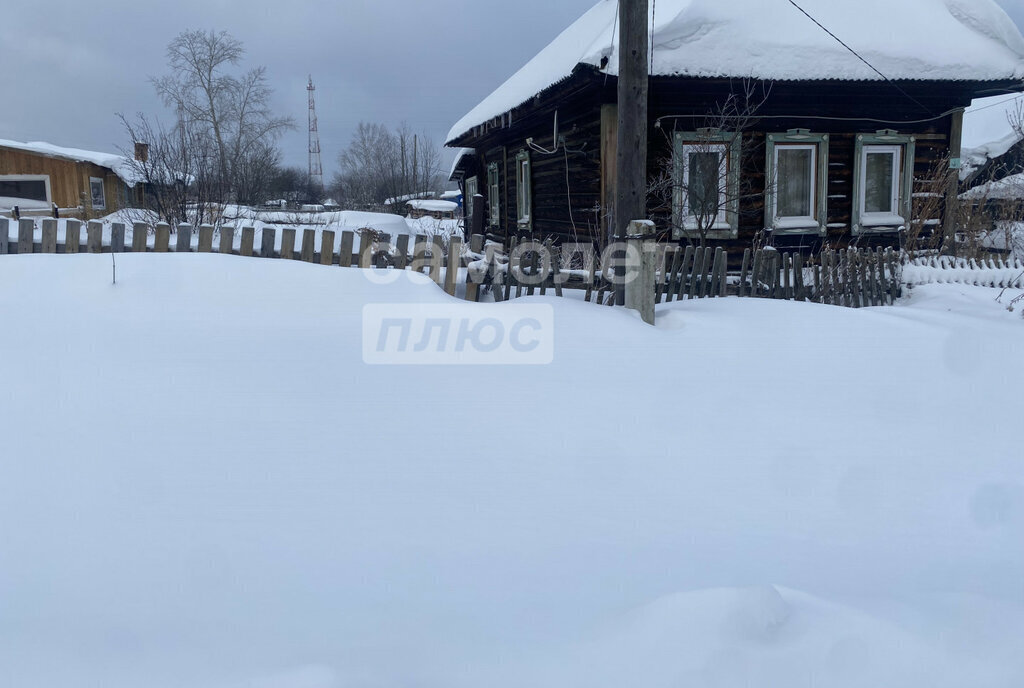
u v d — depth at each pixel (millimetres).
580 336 5402
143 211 10227
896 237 11500
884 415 4594
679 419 4344
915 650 2260
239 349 4789
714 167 10039
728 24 10102
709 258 7613
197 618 2420
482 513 3213
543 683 2139
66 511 3000
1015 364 5648
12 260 5824
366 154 69562
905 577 2889
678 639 2297
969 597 2652
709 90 10352
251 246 6359
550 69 11789
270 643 2307
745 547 3076
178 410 3953
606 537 3090
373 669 2184
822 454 4023
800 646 2268
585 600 2619
